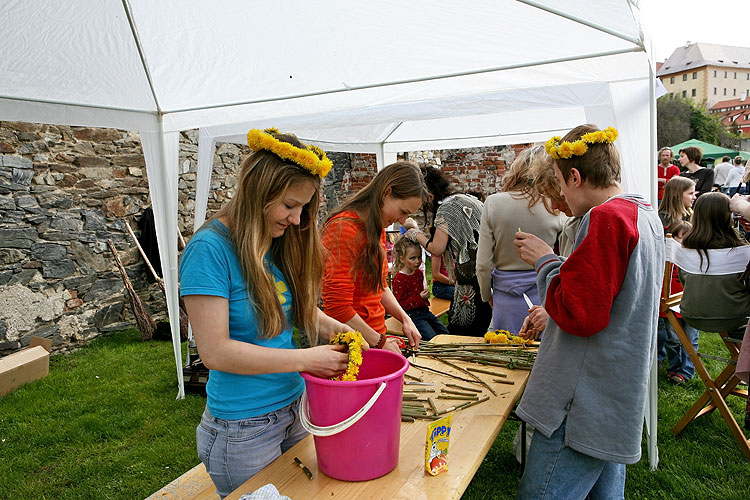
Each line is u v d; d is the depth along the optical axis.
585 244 1.41
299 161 1.30
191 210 6.27
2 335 4.50
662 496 2.58
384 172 2.08
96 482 2.79
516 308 2.82
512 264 2.83
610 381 1.47
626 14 1.85
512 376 2.02
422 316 3.75
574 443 1.51
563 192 1.71
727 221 2.98
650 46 2.12
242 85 3.08
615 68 2.46
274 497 1.14
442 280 4.70
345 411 1.23
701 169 6.82
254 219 1.32
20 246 4.63
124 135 5.49
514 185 2.81
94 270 5.26
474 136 6.22
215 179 6.62
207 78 3.02
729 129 51.34
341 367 1.37
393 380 1.25
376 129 5.80
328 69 2.81
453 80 2.83
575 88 3.07
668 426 3.25
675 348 3.91
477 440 1.50
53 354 4.87
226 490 1.45
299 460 1.39
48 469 2.92
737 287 2.91
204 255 1.28
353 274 2.07
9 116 2.73
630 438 1.46
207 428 1.44
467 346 2.36
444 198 3.64
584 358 1.50
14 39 2.34
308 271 1.55
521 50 2.40
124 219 5.55
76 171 5.07
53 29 2.35
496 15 2.11
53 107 2.92
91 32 2.45
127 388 4.03
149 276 5.79
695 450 2.98
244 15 2.39
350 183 9.41
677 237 4.49
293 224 1.42
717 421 3.28
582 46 2.30
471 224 3.36
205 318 1.26
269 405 1.43
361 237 2.06
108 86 2.98
